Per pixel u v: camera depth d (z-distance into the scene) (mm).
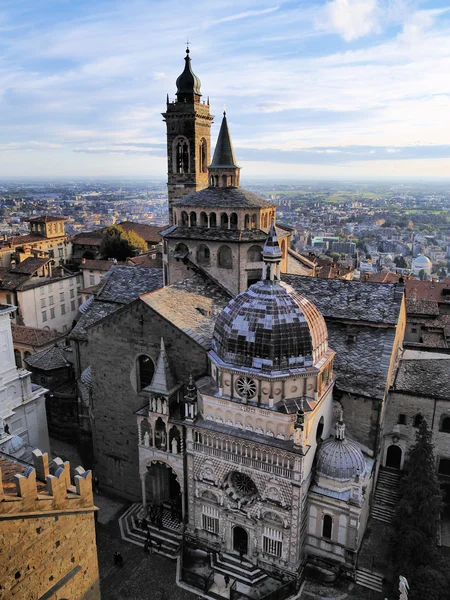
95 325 52594
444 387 53750
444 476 54312
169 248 60938
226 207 56656
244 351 42594
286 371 41875
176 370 49062
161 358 47062
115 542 49250
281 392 42312
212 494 46812
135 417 53062
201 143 88438
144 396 51844
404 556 42250
